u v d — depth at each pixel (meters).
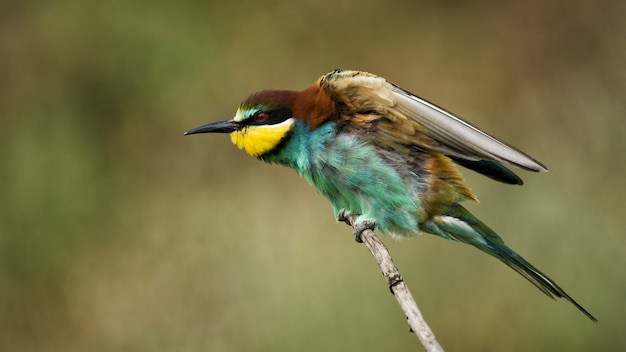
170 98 14.30
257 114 8.02
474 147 7.21
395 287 6.61
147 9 14.56
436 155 7.73
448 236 7.92
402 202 7.74
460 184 7.75
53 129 13.90
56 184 13.26
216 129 8.20
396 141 7.68
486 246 7.80
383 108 7.54
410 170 7.69
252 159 13.58
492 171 7.97
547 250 11.25
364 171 7.70
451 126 7.28
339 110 7.72
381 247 6.90
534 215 11.52
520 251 11.30
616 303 10.57
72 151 13.65
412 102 7.41
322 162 7.83
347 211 8.14
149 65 14.37
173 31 14.50
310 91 7.89
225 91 14.52
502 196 11.71
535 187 11.74
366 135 7.71
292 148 7.96
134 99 14.27
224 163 13.73
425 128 7.44
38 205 13.01
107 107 14.20
